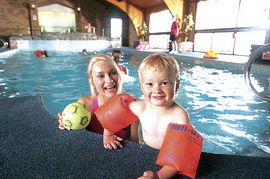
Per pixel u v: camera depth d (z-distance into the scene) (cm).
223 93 457
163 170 111
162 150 115
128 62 959
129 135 201
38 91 476
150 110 146
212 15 1216
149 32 1902
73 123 173
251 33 985
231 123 309
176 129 117
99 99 202
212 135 273
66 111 176
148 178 105
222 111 354
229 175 121
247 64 213
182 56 988
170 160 109
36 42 1655
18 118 204
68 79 603
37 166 129
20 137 165
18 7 1933
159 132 145
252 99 414
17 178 119
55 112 354
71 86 524
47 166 130
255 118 324
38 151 145
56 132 174
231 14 1095
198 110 359
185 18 1333
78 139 162
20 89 491
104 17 2230
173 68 122
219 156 138
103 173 124
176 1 1355
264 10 893
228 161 133
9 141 159
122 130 189
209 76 630
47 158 138
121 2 1842
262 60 689
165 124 141
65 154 142
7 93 456
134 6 1898
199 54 1116
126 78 566
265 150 239
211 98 423
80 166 130
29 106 238
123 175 122
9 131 176
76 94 459
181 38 1388
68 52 1437
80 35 1938
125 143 154
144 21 1953
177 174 119
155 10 1758
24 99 265
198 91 474
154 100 125
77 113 174
